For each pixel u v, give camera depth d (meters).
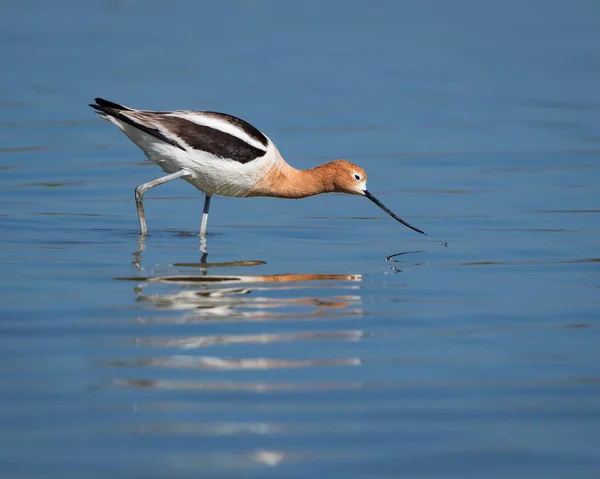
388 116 25.36
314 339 10.70
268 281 12.95
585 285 12.94
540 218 16.75
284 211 17.64
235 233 15.93
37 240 15.02
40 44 33.38
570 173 19.91
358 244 15.24
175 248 14.74
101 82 28.14
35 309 11.49
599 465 7.97
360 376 9.67
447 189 18.89
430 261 14.20
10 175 19.66
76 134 23.33
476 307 11.95
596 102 26.83
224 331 10.87
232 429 8.48
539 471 7.88
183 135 14.66
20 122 24.23
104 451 8.06
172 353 10.16
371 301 12.15
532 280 13.17
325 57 32.41
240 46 33.62
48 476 7.67
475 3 42.38
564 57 32.78
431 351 10.41
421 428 8.57
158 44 33.69
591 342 10.72
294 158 21.20
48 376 9.49
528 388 9.44
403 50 33.75
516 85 29.00
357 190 15.80
